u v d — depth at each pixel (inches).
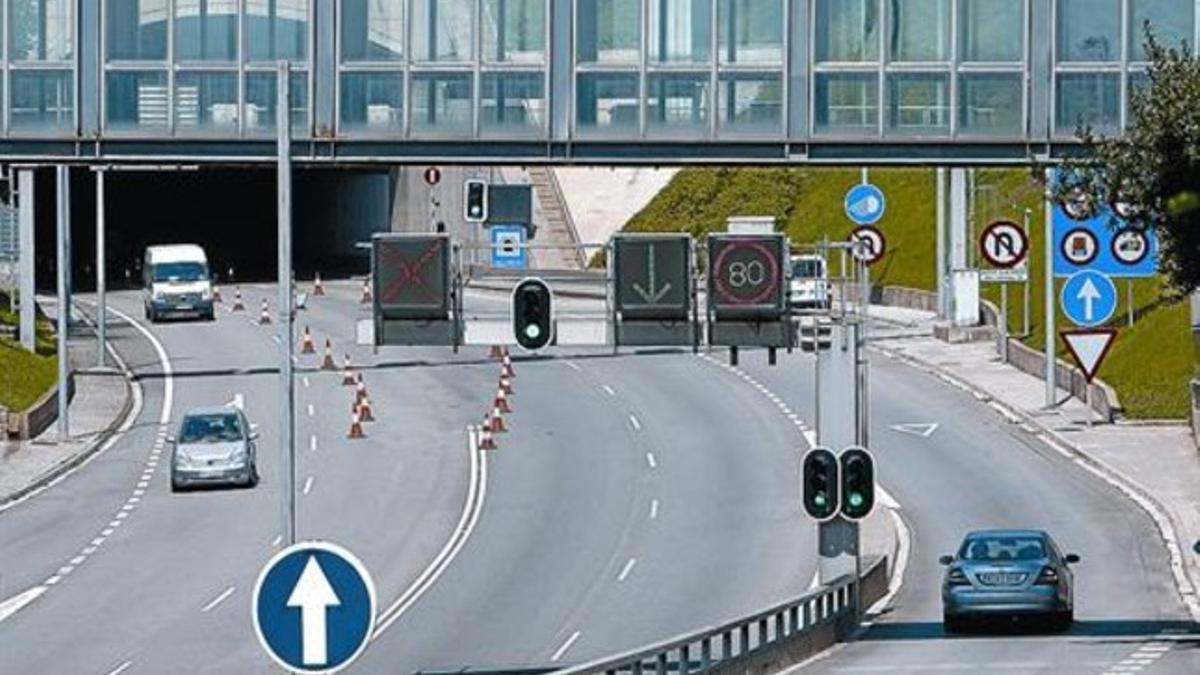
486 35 2940.5
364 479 4446.4
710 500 4192.9
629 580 3491.6
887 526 3912.4
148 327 6840.6
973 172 6653.5
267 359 6082.7
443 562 3654.0
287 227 2262.6
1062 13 2930.6
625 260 2726.4
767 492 4254.4
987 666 2677.2
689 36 2938.0
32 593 3390.7
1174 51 2844.5
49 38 2947.8
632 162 2942.9
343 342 6397.6
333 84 2940.5
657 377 5753.0
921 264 7298.2
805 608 2807.6
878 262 7431.1
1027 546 3063.5
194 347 6333.7
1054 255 5093.5
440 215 7834.6
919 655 2800.2
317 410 5270.7
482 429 4995.1
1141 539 3791.8
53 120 2950.3
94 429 5027.1
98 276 5930.1
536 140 2940.5
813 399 5374.0
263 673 2711.6
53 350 6161.4
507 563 3644.2
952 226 6274.6
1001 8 2930.6
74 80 2945.4
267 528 3939.5
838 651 2859.3
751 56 2935.5
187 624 3102.9
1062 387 5324.8
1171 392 5000.0
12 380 5285.4
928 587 3449.8
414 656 2881.4
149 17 2947.8
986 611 2987.2
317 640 1494.8
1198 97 2800.2
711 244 2721.5
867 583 3262.8
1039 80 2925.7
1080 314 4719.5
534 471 4510.3
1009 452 4630.9
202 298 6953.7
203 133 2950.3
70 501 4264.3
